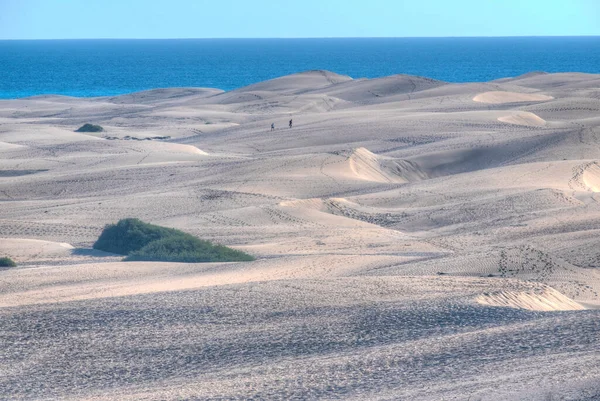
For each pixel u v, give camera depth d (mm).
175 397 20016
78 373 23891
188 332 28844
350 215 79750
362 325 29734
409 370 22375
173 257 56000
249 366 24234
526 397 17562
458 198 85375
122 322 30188
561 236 57656
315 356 25328
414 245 61000
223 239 66062
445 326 29312
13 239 64750
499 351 24266
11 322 30094
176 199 85188
